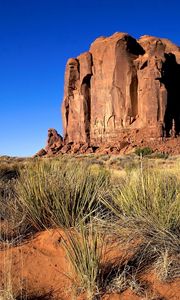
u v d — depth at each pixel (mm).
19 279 3867
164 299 3512
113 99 90750
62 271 3996
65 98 101688
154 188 5238
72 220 5117
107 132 90188
